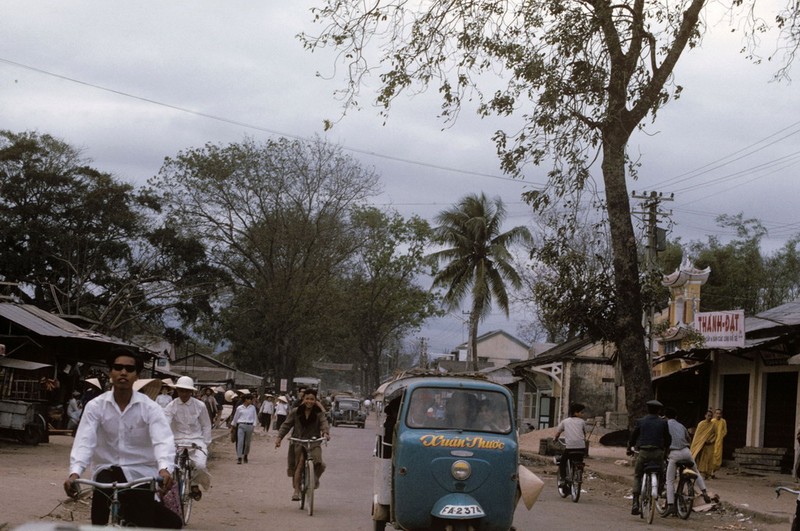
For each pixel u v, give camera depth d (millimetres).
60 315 40625
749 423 27297
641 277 27984
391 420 11375
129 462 6422
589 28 20438
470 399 10633
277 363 60750
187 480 11562
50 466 18359
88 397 28031
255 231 59688
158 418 6410
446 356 108875
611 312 26641
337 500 16188
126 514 6172
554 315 26875
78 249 56719
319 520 13195
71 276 57344
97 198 57094
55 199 56406
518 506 16531
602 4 20453
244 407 24250
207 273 60781
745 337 27000
